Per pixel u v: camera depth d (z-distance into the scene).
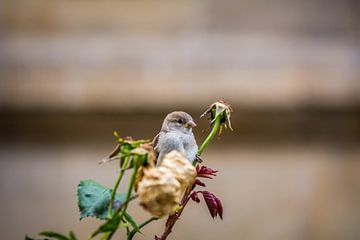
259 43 3.76
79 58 3.69
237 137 3.62
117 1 3.84
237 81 3.60
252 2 3.85
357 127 3.62
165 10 3.85
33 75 3.64
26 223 3.71
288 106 3.58
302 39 3.78
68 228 3.67
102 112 3.62
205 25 3.82
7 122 3.68
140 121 3.63
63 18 3.85
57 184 3.71
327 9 3.85
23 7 3.85
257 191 3.63
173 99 3.58
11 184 3.73
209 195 1.86
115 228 1.80
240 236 3.59
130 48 3.72
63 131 3.70
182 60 3.67
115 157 1.79
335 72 3.62
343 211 3.62
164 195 1.76
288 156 3.65
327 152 3.66
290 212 3.62
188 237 3.53
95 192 1.82
